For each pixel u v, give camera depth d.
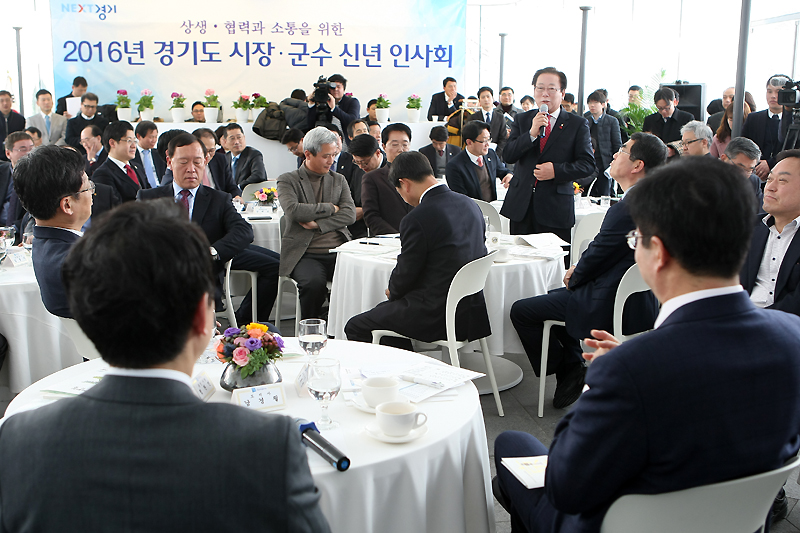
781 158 2.35
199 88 9.04
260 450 0.78
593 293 2.83
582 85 8.23
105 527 0.76
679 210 1.03
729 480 1.06
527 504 1.41
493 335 3.20
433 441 1.37
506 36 11.48
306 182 4.23
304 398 1.58
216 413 0.81
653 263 1.09
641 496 1.08
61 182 2.01
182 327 0.81
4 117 8.27
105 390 0.81
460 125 7.68
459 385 1.67
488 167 5.43
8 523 0.79
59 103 8.52
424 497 1.35
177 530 0.76
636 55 10.78
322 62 9.16
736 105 5.53
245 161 6.32
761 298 2.46
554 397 3.19
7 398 3.19
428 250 2.79
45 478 0.77
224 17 8.92
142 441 0.78
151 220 0.80
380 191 4.40
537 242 3.65
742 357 1.04
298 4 9.00
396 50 9.24
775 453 1.07
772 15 8.96
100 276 0.77
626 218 2.71
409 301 2.86
